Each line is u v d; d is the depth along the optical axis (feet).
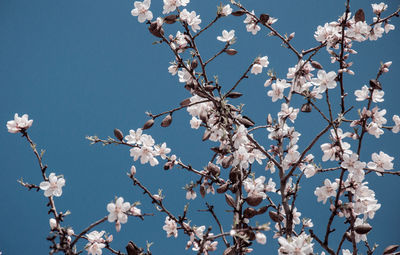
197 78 11.82
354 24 13.10
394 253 10.16
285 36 14.37
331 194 11.44
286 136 13.10
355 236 11.19
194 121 12.78
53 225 9.31
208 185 12.26
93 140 12.11
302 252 9.26
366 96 11.59
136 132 12.30
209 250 11.42
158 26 11.73
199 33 12.21
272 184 11.76
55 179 9.78
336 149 11.22
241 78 12.48
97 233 10.62
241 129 10.64
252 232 8.70
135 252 9.75
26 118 10.37
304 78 14.20
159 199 11.35
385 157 11.16
